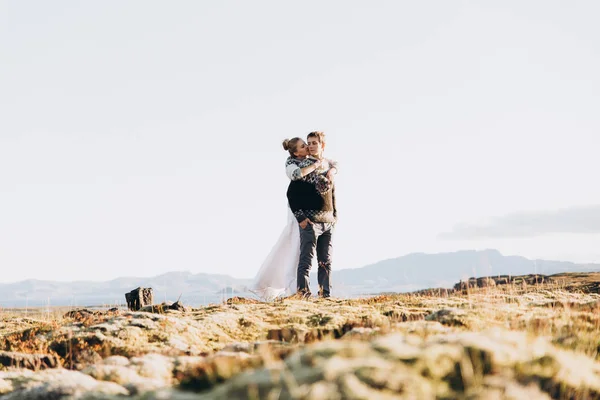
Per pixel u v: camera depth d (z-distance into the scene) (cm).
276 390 290
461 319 636
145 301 1099
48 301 1111
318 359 319
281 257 1212
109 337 673
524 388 313
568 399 328
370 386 285
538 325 596
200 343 687
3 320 1015
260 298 1195
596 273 1582
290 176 1154
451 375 315
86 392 387
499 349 340
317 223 1159
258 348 529
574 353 437
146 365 473
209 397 313
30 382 443
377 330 578
